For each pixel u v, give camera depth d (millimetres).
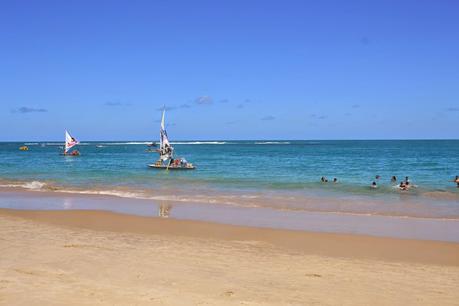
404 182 29953
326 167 49312
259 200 23281
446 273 10180
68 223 16141
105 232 14438
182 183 32281
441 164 54094
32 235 13570
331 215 18703
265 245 12898
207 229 15227
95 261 10336
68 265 9898
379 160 64188
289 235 14305
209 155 86875
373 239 13766
